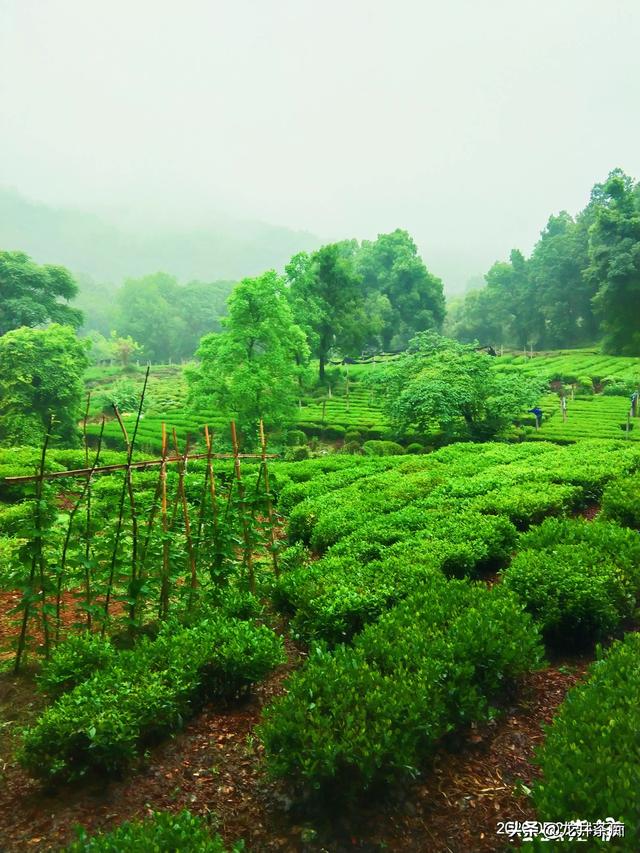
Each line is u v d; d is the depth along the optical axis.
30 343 28.16
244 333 27.52
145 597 7.17
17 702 5.71
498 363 60.53
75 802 4.43
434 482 14.30
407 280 81.50
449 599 6.77
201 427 32.59
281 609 7.68
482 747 5.12
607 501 11.32
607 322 62.91
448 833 4.15
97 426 35.81
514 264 95.88
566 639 6.89
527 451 19.08
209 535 7.78
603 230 60.59
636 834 3.49
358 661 5.34
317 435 33.84
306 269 50.91
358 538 9.94
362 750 4.17
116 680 5.16
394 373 29.14
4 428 26.11
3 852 3.90
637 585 7.35
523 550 9.00
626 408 35.66
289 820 4.28
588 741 4.29
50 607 6.31
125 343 76.94
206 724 5.46
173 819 3.83
